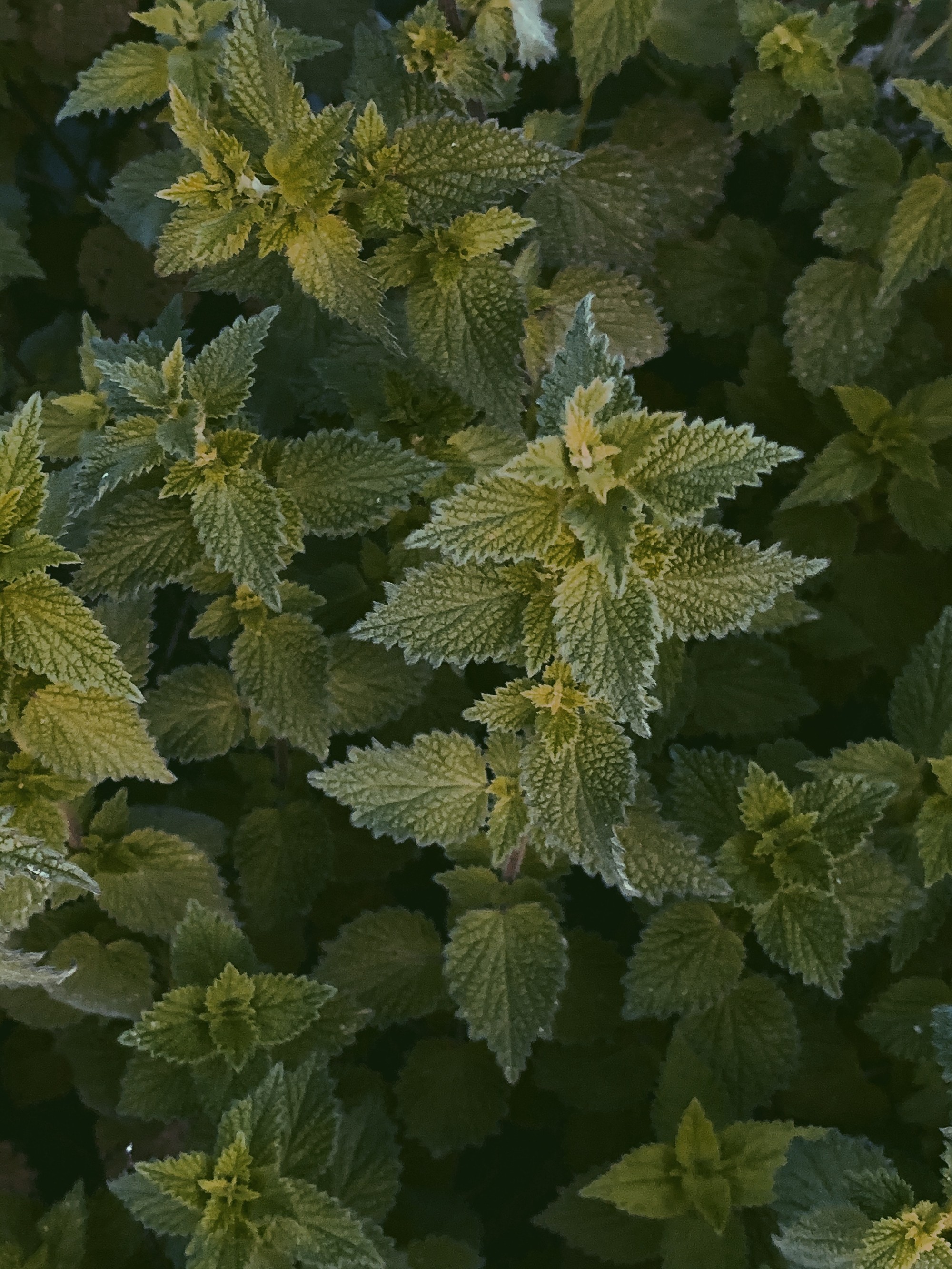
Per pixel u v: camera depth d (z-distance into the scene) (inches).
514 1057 25.4
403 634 23.2
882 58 31.2
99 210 34.7
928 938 27.9
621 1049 28.4
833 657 30.7
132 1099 25.8
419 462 24.6
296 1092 25.1
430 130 24.9
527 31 26.8
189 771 31.2
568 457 21.9
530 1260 29.0
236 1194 24.0
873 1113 28.1
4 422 28.1
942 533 30.0
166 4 27.5
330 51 30.5
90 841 26.2
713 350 32.4
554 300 29.1
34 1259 26.4
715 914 26.3
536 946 25.5
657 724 28.1
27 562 22.5
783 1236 24.6
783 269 32.0
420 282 25.9
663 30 30.4
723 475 22.0
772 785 25.8
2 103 34.3
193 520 24.4
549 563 22.5
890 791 25.7
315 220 24.9
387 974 27.4
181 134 24.4
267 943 29.4
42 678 24.2
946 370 30.9
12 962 24.3
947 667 27.5
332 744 29.3
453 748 24.9
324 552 29.6
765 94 30.1
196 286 26.4
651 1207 25.6
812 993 28.6
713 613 23.1
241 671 25.5
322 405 29.5
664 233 31.4
